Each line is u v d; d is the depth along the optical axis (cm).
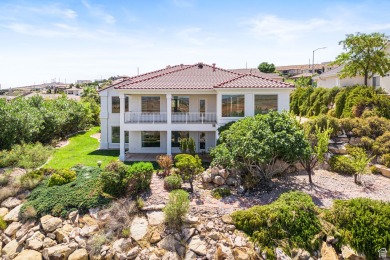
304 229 1062
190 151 2011
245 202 1325
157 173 1683
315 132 1770
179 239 1117
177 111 2433
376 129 1895
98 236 1177
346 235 1023
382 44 2675
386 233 994
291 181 1552
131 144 2483
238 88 2030
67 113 3250
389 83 2955
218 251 1039
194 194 1412
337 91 2969
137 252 1091
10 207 1440
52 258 1111
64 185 1544
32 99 3105
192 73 2522
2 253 1193
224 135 1778
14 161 1925
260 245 1042
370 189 1412
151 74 2809
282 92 2059
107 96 2670
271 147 1406
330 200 1294
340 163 1659
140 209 1288
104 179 1430
